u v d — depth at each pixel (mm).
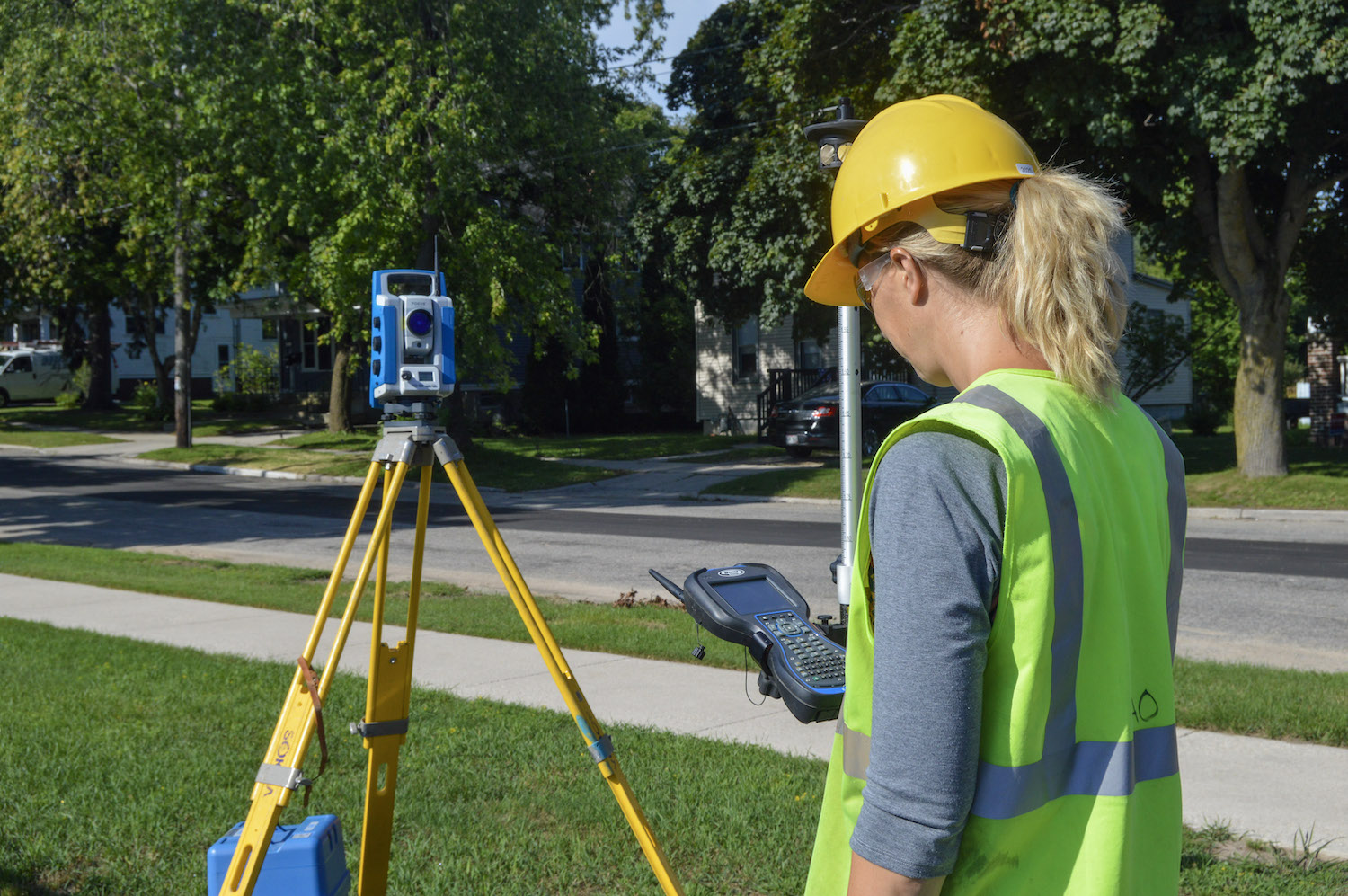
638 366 37531
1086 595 1175
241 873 2318
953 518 1138
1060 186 1330
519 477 23172
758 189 19703
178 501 19734
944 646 1104
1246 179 17141
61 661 7094
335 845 2680
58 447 31672
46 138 22891
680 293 34938
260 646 7762
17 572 11602
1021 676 1126
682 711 5992
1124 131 13797
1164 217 18109
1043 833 1153
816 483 20031
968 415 1190
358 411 36906
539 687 6547
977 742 1106
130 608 9422
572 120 21766
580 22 22062
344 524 16297
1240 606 9055
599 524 16188
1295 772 4797
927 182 1335
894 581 1148
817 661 1951
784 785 4605
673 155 24766
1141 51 13086
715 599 2076
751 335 31922
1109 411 1328
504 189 22688
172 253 26109
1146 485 1328
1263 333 17125
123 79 22578
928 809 1090
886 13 16469
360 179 19859
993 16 13688
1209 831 4098
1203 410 30703
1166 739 1262
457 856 3910
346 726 5535
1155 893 1223
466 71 19828
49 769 4793
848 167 1453
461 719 5691
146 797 4465
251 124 21297
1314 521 15180
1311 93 13719
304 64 20438
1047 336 1264
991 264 1313
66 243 31578
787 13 16922
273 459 26750
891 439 1227
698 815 4238
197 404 45219
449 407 25562
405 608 9266
